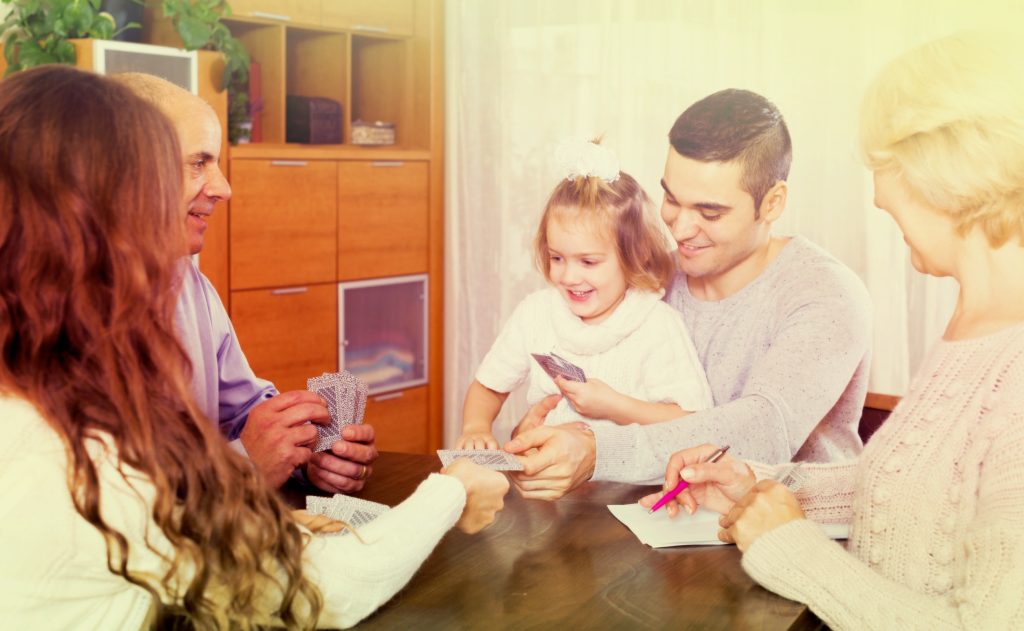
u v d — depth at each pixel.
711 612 1.12
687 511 1.47
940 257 1.14
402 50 4.14
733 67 3.41
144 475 0.88
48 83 0.90
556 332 1.95
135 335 0.91
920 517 1.11
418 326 4.20
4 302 0.88
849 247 3.22
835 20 3.19
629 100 3.66
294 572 0.97
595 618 1.11
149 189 0.91
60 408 0.86
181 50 3.20
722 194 1.73
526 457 1.45
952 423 1.09
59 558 0.86
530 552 1.31
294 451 1.56
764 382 1.68
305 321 3.78
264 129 3.83
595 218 1.82
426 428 4.25
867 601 1.07
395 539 1.08
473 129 4.06
